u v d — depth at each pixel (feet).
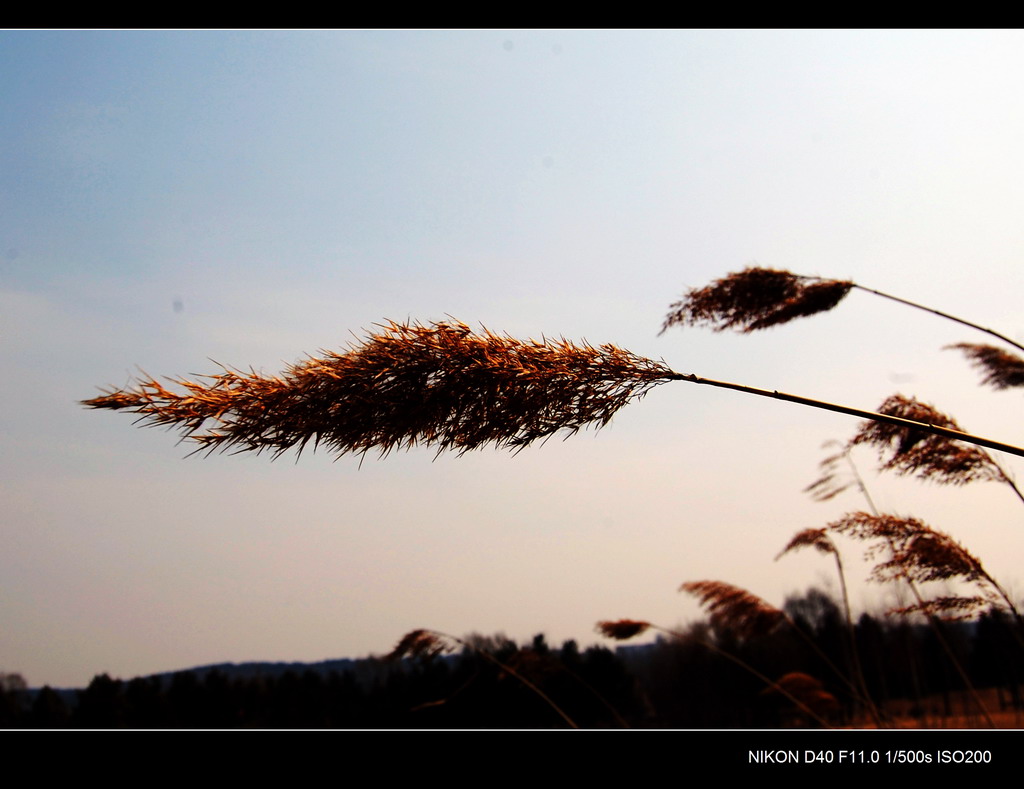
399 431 6.07
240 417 5.77
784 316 15.51
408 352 6.24
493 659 31.07
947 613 17.76
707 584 31.07
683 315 15.76
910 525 17.93
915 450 16.42
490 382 6.21
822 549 29.27
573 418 6.55
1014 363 21.24
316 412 5.87
